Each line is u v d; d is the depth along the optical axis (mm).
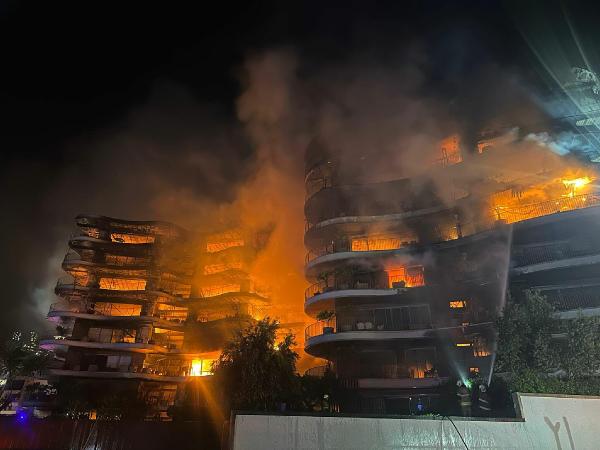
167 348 43531
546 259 27516
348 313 32969
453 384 26359
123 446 21125
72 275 47281
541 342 17812
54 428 21500
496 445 12273
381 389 28719
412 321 31375
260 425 11562
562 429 12828
